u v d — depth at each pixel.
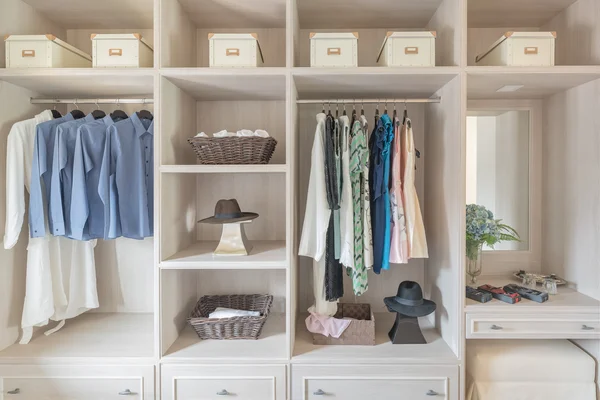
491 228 1.94
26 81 1.75
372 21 2.10
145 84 1.83
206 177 2.23
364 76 1.70
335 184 1.71
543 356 1.74
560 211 2.01
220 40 1.72
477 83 1.82
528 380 1.72
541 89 1.94
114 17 2.04
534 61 1.69
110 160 1.78
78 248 2.02
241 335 1.86
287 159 1.68
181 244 1.97
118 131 1.78
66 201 1.78
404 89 1.93
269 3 1.88
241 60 1.72
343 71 1.67
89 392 1.71
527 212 2.18
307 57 2.21
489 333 1.69
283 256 1.79
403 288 1.87
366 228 1.79
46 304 1.82
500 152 2.17
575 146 1.89
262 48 2.21
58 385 1.70
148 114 2.05
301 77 1.72
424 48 1.71
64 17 2.03
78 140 1.73
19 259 1.86
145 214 1.83
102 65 1.72
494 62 1.82
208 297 2.17
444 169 1.86
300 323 2.06
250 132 1.80
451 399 1.70
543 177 2.16
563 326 1.69
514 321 1.69
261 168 1.68
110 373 1.70
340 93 2.01
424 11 1.99
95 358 1.69
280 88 1.92
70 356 1.70
